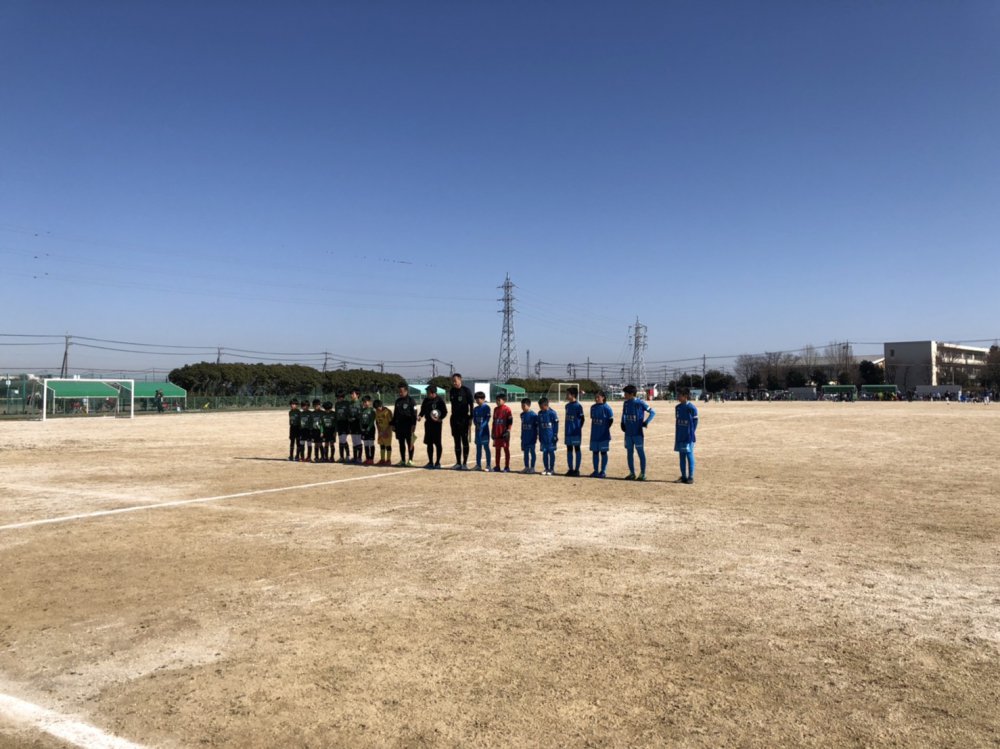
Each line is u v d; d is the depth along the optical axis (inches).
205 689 171.8
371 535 349.7
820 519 390.0
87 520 394.0
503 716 156.0
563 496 479.5
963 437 1038.4
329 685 173.0
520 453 856.9
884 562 291.7
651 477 587.8
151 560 300.7
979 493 487.2
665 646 197.3
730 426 1352.1
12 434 1244.5
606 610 229.5
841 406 2728.8
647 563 291.0
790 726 150.7
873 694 166.1
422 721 154.0
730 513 410.0
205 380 3161.9
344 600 242.1
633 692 167.6
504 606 234.4
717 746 142.3
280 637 206.7
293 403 756.0
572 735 147.2
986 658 188.2
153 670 183.8
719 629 211.2
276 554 310.3
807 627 212.7
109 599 245.4
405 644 200.2
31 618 226.1
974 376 5103.3
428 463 687.1
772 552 309.9
